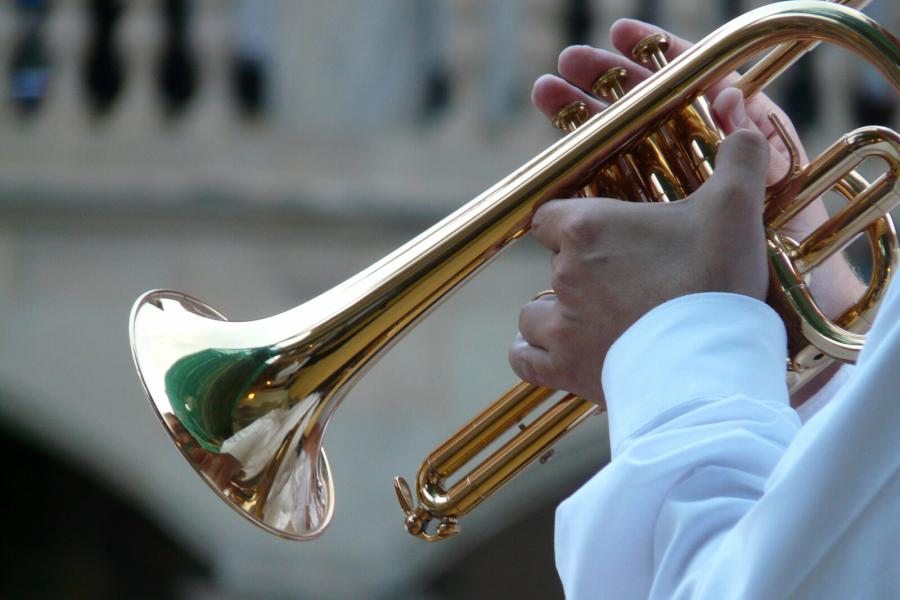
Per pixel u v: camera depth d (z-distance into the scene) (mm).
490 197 4484
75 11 19016
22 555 23375
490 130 18750
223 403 4766
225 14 18984
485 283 18781
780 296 4133
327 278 19031
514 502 18969
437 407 18578
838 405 2959
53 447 19375
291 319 4898
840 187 4691
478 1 18469
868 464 2898
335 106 19125
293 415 4820
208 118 19156
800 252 4473
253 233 19125
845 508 2916
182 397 4750
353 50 19078
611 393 3656
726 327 3588
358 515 18672
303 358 4809
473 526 18906
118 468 19297
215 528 19234
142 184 19156
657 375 3559
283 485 4758
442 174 18891
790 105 17797
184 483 19312
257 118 19203
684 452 3385
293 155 19125
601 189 4508
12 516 23375
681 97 4328
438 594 21969
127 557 23422
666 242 3807
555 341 3932
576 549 3572
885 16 16203
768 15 4289
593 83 5027
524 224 4469
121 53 19062
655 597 3318
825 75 17469
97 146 19188
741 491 3324
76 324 19250
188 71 19328
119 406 19250
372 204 18969
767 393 3510
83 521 23453
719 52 4297
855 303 4711
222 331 4930
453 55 18531
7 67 19156
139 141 19172
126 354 19234
